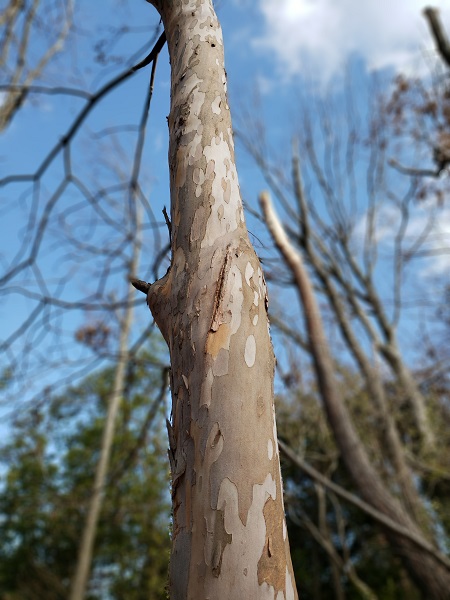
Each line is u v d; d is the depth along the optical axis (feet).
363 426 32.55
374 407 33.24
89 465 46.52
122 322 26.84
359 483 26.78
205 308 5.04
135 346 19.30
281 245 31.27
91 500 38.09
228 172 5.78
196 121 6.00
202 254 5.31
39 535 46.88
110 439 38.52
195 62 6.38
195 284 5.17
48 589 44.86
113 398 37.47
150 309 5.64
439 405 35.53
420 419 34.37
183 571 4.39
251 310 5.13
